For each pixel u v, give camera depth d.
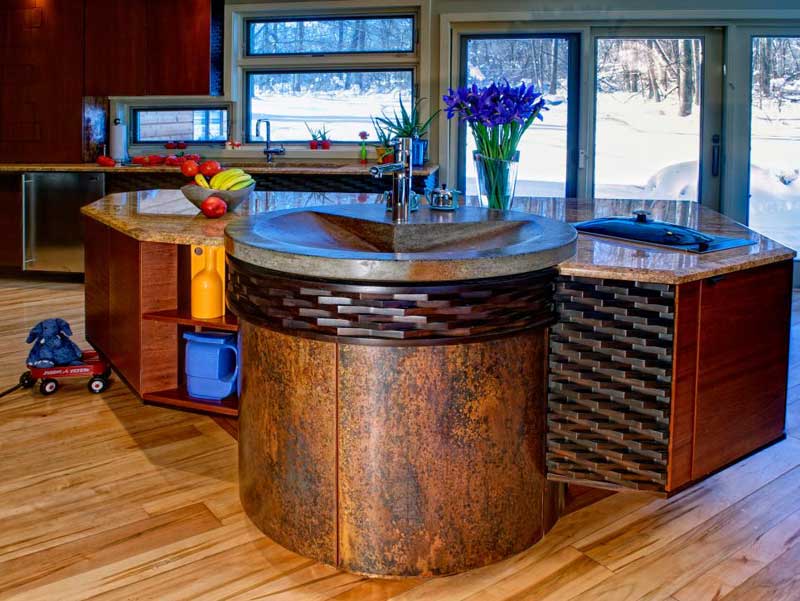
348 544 1.90
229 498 2.33
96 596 1.82
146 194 3.93
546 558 2.00
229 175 3.06
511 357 1.88
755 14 5.53
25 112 6.11
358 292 1.76
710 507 2.29
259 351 1.99
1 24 6.08
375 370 1.80
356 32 6.08
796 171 5.76
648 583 1.88
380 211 2.58
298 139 6.36
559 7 5.70
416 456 1.83
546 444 2.04
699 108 5.78
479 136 2.72
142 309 2.96
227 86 6.21
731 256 2.07
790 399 3.29
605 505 2.30
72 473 2.50
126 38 5.91
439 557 1.88
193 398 3.00
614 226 2.45
